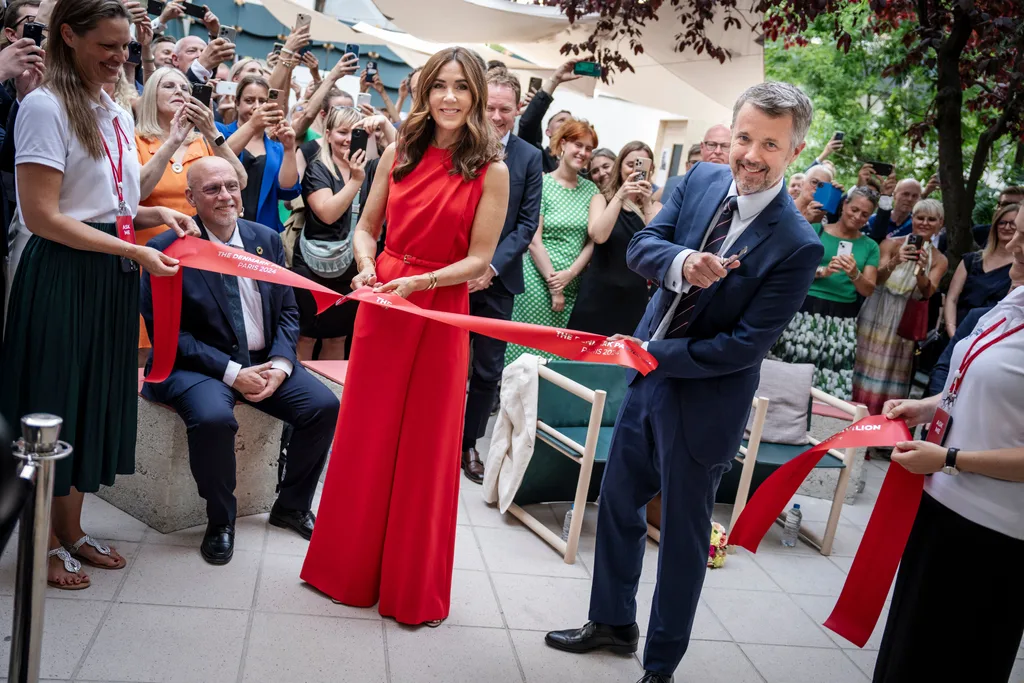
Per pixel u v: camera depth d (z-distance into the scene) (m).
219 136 3.72
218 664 2.58
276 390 3.45
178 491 3.36
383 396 2.87
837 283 5.10
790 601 3.60
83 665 2.47
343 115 4.47
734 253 2.46
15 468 1.36
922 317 5.39
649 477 2.81
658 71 6.92
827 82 8.58
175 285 3.20
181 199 3.88
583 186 5.06
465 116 2.73
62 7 2.50
